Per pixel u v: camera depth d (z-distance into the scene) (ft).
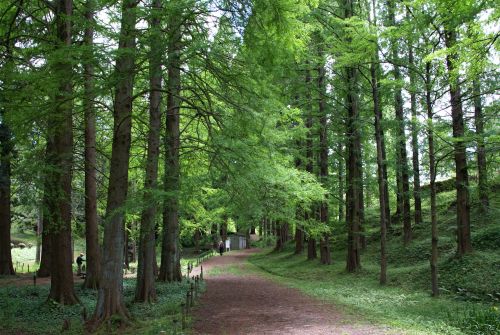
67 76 29.01
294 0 27.99
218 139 33.60
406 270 59.72
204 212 68.28
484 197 70.38
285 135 40.27
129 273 89.15
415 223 86.17
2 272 77.87
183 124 65.77
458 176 55.11
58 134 41.68
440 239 70.08
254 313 38.22
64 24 40.14
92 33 41.27
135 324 33.55
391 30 47.70
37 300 47.39
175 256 61.93
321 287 56.70
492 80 49.37
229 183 36.52
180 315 37.58
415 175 79.87
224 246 171.83
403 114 65.92
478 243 58.18
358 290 52.75
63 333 32.40
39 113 32.04
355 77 65.87
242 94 32.65
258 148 34.60
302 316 35.94
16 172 39.91
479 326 31.45
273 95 33.32
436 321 33.73
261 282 65.31
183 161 53.21
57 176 43.09
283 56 31.58
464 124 54.65
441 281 50.19
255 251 162.71
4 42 40.37
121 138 35.50
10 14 44.27
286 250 123.85
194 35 29.91
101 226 81.15
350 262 68.18
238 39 29.27
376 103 60.34
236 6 28.37
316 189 48.85
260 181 35.68
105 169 76.84
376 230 96.43
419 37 46.16
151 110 45.34
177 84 39.52
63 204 44.45
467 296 43.98
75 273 86.17
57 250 44.34
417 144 64.13
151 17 27.84
